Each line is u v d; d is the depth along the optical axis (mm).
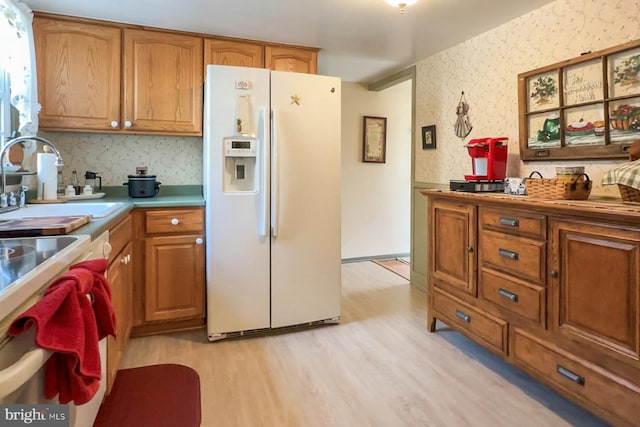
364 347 2424
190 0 2309
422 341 2512
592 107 2115
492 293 2104
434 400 1863
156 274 2508
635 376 1422
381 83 4305
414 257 3771
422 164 3646
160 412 1737
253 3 2352
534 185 2035
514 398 1881
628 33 1946
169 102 2762
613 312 1484
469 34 2904
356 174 4660
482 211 2162
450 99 3244
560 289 1709
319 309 2713
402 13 2504
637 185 1515
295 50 3123
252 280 2531
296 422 1696
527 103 2498
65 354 767
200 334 2604
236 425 1674
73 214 1890
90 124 2600
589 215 1555
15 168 2100
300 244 2629
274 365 2191
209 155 2402
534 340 1849
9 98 2109
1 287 689
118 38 2643
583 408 1628
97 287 1029
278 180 2531
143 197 2760
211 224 2430
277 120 2500
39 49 2473
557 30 2312
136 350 2361
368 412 1769
